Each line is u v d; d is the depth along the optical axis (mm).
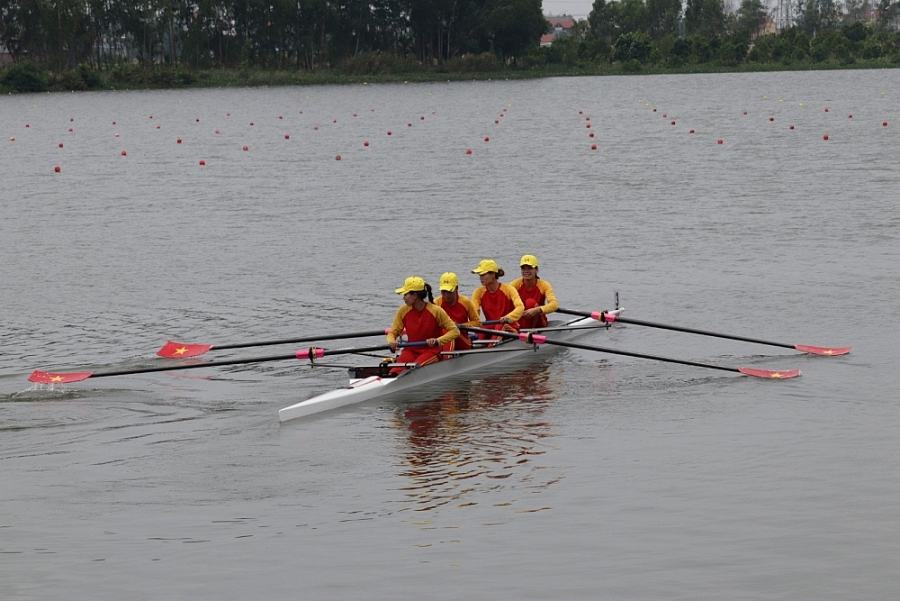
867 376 16719
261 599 10125
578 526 11500
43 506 12219
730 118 71500
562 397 16203
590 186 38625
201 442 14320
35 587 10375
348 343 19281
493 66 152000
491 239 28328
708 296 21953
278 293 22719
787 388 16297
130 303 22047
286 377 17344
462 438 14375
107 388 16672
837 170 41000
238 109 94250
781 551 10852
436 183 40625
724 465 13133
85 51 151000
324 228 30656
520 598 10039
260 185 41250
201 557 10953
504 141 58500
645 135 60000
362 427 14922
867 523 11406
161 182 42938
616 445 13953
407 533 11422
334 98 109625
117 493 12594
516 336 17609
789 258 25094
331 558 10883
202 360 18281
